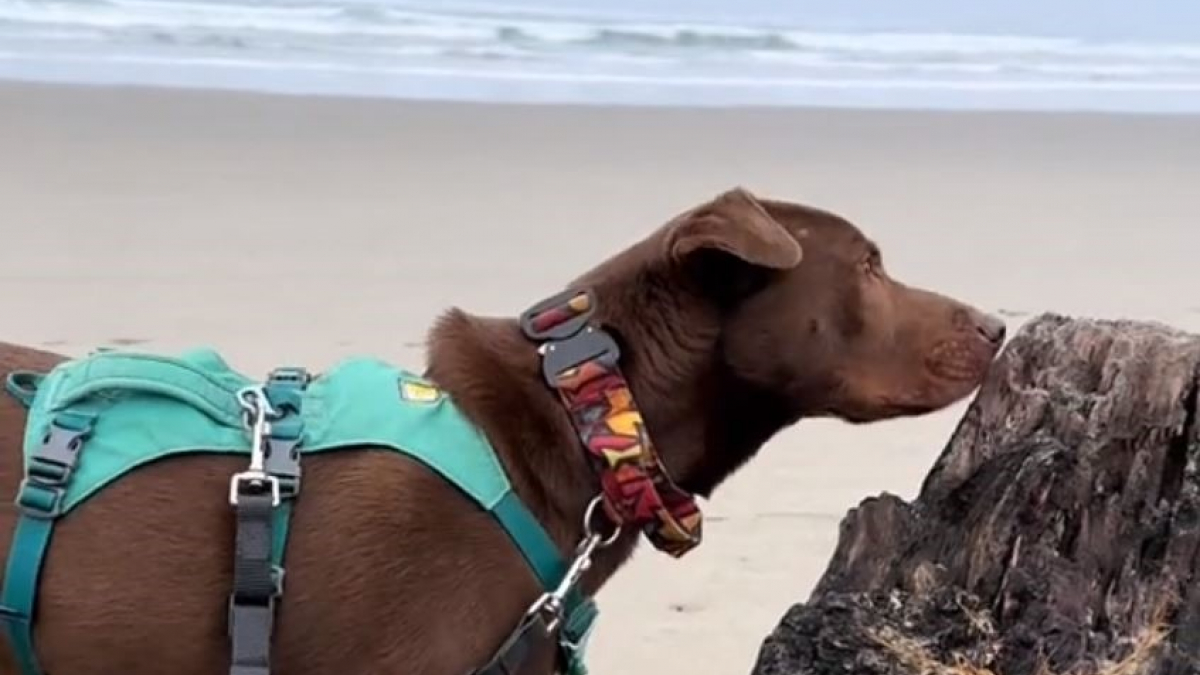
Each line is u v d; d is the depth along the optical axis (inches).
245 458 73.3
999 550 85.1
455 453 73.5
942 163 285.3
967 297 197.6
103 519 71.8
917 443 145.8
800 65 400.8
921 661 83.8
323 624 71.6
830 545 126.2
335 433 73.7
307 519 72.2
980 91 388.8
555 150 269.3
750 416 78.4
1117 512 83.8
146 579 71.4
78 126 253.6
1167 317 193.6
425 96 310.8
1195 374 83.3
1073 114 356.8
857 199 250.4
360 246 201.8
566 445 74.9
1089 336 86.8
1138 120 354.6
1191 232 244.1
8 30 323.9
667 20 446.9
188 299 175.2
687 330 76.7
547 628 74.3
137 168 231.3
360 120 279.3
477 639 73.1
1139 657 81.5
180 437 73.3
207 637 71.6
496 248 206.5
